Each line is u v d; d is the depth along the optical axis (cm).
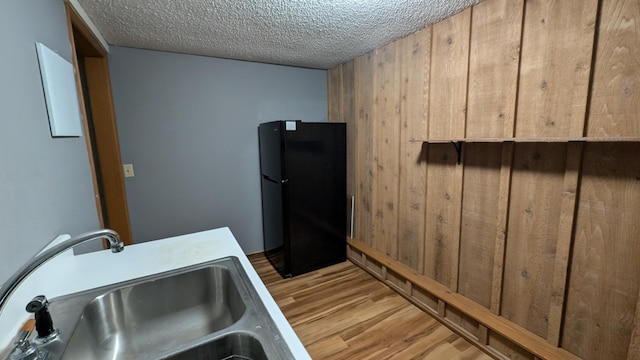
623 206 122
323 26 197
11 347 69
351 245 294
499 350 168
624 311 124
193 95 260
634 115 115
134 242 250
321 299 231
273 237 283
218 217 288
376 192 267
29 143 91
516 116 155
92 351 86
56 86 113
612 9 118
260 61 285
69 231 121
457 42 180
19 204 82
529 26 146
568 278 142
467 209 189
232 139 284
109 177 228
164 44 227
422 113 210
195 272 110
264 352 67
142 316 102
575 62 130
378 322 202
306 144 259
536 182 151
